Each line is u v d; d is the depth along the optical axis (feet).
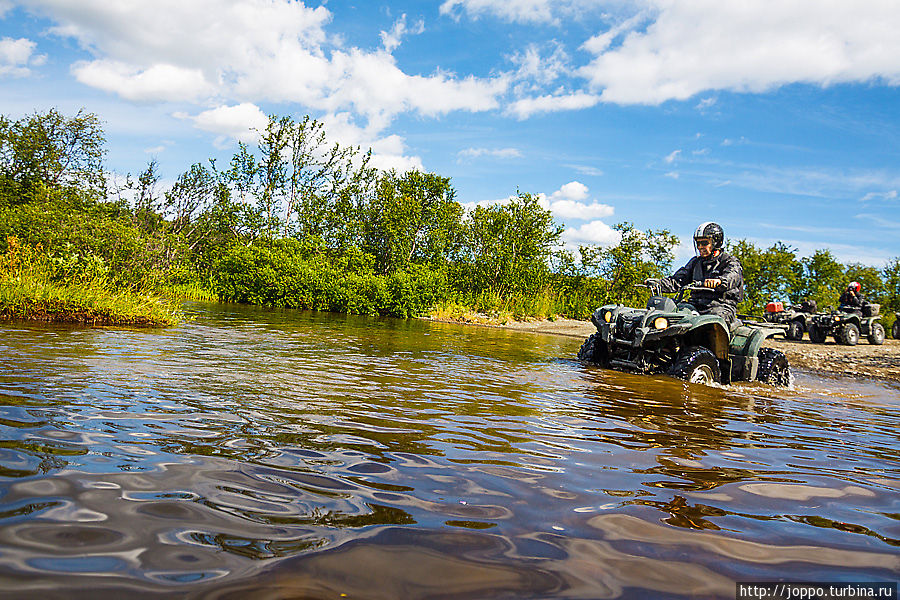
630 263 78.64
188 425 9.46
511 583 4.89
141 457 7.63
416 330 41.34
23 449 7.54
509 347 32.32
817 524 6.84
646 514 6.85
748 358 23.31
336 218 91.25
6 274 27.53
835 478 8.99
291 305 64.49
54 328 23.07
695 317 22.66
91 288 29.27
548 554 5.55
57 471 6.84
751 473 9.00
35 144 99.66
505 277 78.23
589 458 9.32
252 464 7.72
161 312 29.35
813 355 38.32
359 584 4.68
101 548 5.03
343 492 6.92
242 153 91.61
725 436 11.83
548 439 10.49
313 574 4.81
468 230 83.71
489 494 7.22
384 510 6.43
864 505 7.68
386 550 5.38
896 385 26.22
